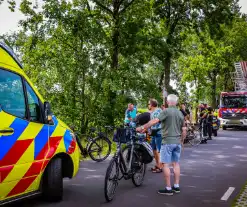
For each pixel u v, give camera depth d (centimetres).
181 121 696
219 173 919
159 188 745
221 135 2188
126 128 689
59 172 614
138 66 2141
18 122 534
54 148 599
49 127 599
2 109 514
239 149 1451
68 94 1795
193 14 2688
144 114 841
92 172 924
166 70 2830
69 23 1830
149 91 2091
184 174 904
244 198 662
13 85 545
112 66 2072
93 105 1850
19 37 1948
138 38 2088
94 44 1850
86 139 1177
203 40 2950
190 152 1348
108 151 1148
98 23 1989
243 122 2677
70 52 1852
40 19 1870
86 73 1836
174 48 2552
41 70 1823
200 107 1716
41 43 1864
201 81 3619
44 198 627
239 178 855
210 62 3794
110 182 641
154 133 902
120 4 2180
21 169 531
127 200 646
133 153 724
